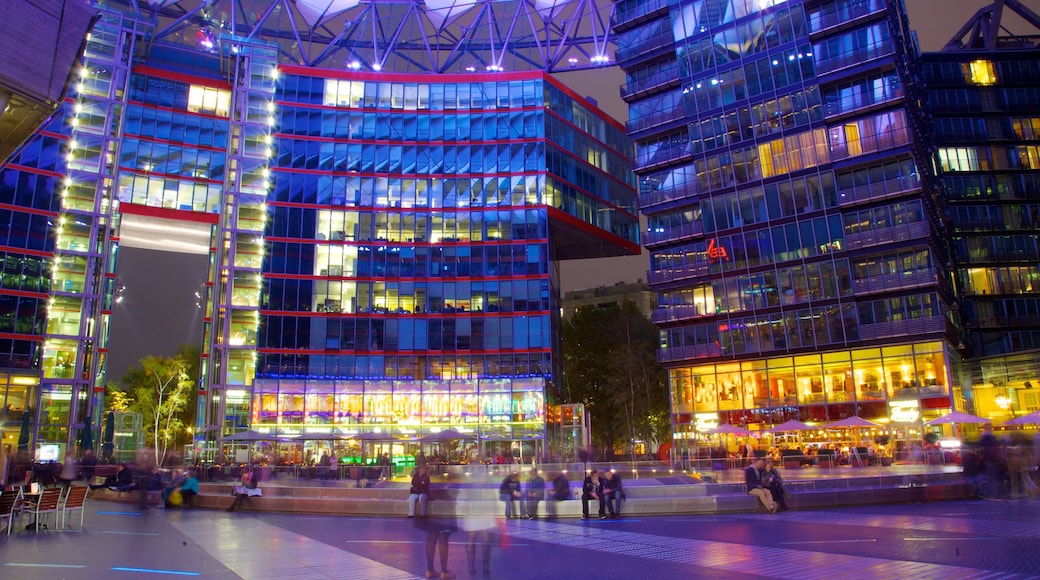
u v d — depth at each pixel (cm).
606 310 8975
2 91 816
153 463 3125
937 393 5200
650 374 7488
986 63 8438
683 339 6531
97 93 7088
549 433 7031
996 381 6334
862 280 5597
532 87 7831
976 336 7744
